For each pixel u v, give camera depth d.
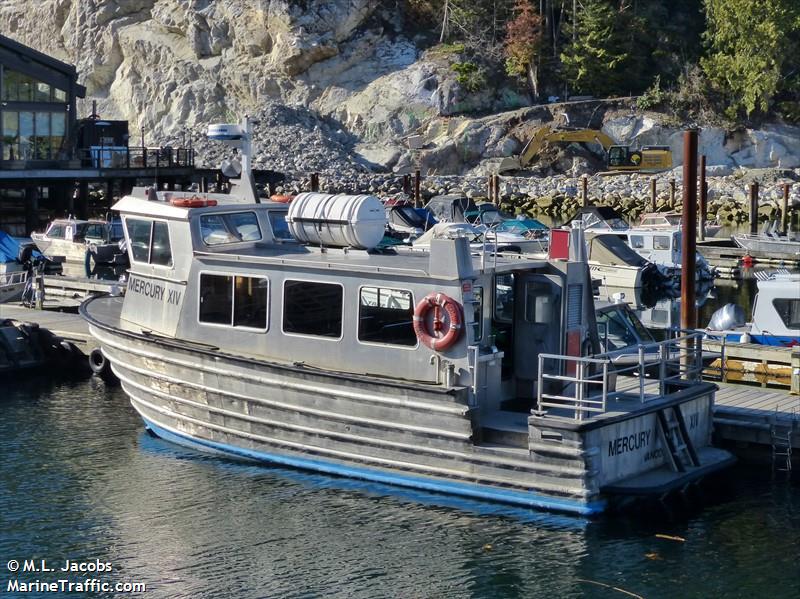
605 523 15.70
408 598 14.26
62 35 87.75
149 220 19.31
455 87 76.25
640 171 70.88
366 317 16.94
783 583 14.59
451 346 16.19
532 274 17.09
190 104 81.75
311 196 18.48
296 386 17.23
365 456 16.92
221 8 81.75
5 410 22.36
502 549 15.42
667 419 16.84
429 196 65.00
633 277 37.97
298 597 14.30
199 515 16.67
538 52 76.94
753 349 22.67
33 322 26.77
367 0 80.31
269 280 17.78
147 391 19.38
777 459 18.34
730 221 58.97
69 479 18.27
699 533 16.05
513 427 16.02
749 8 73.75
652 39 79.38
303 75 80.44
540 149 72.94
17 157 49.12
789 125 74.94
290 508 16.75
